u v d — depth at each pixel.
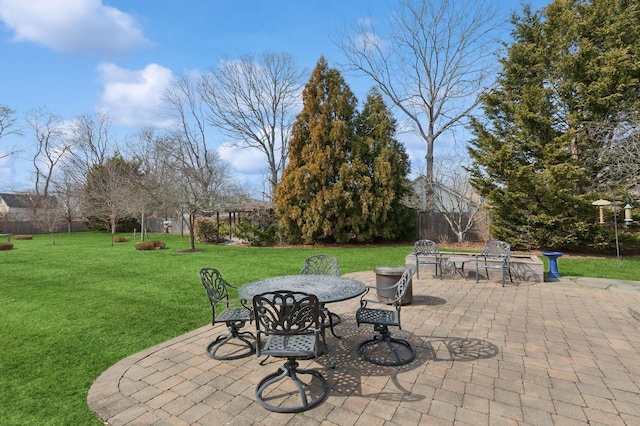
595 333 3.62
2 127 22.75
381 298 4.96
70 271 8.03
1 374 2.83
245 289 3.26
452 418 2.12
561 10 9.84
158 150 18.98
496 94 10.76
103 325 4.10
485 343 3.38
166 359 3.11
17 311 4.70
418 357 3.06
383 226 14.35
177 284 6.48
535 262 6.42
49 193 26.69
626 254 9.61
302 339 2.51
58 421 2.16
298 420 2.14
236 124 21.67
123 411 2.26
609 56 8.84
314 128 14.27
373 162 14.38
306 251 12.12
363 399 2.37
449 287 6.04
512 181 9.78
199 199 12.61
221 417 2.19
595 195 9.00
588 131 9.57
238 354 3.19
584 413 2.16
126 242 17.00
